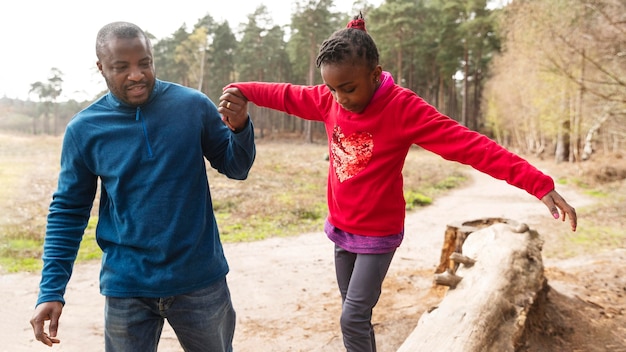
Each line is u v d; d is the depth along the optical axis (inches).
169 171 80.2
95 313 213.2
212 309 84.5
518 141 1545.3
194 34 1977.1
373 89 90.0
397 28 1656.0
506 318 136.0
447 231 223.3
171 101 82.5
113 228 82.9
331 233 103.3
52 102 2780.5
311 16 1652.3
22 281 262.2
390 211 95.7
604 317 173.3
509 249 176.1
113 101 81.4
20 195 540.4
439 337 116.6
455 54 1743.4
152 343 84.2
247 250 350.6
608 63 437.7
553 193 78.7
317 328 191.8
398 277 257.8
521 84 1033.5
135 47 76.9
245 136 84.7
